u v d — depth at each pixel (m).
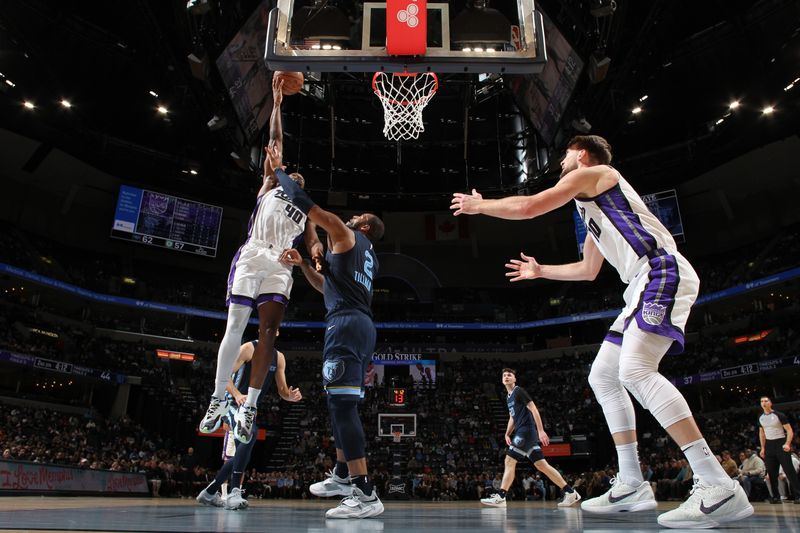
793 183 30.17
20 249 29.20
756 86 24.56
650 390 2.67
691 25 23.05
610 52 18.39
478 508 7.36
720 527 2.44
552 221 36.75
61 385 27.78
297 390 5.64
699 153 27.84
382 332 38.34
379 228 4.03
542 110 22.08
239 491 4.76
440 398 32.25
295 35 6.36
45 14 21.45
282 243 4.17
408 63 6.24
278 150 4.47
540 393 32.66
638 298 2.83
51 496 12.70
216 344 33.88
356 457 3.35
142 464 19.06
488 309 38.56
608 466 22.81
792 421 23.25
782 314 27.77
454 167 32.66
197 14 15.99
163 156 28.94
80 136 26.64
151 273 35.91
